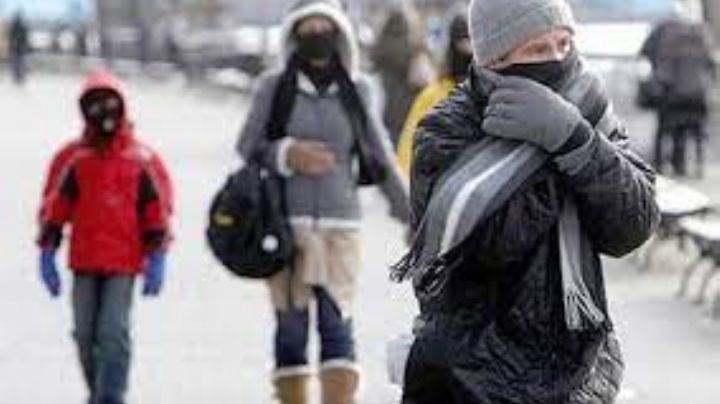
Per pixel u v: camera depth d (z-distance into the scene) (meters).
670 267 32.34
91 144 19.58
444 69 24.20
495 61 10.94
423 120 11.21
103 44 134.00
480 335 10.85
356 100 19.84
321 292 19.52
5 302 29.44
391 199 20.17
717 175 49.34
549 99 10.74
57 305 29.11
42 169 54.41
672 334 26.45
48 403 21.98
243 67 97.94
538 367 10.85
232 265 19.33
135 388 22.72
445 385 10.93
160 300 29.47
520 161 10.84
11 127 74.31
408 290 29.98
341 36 19.78
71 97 100.69
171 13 136.12
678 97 47.28
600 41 61.78
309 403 20.27
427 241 10.97
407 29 39.78
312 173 19.36
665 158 48.47
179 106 91.81
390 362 11.84
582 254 10.96
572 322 10.80
